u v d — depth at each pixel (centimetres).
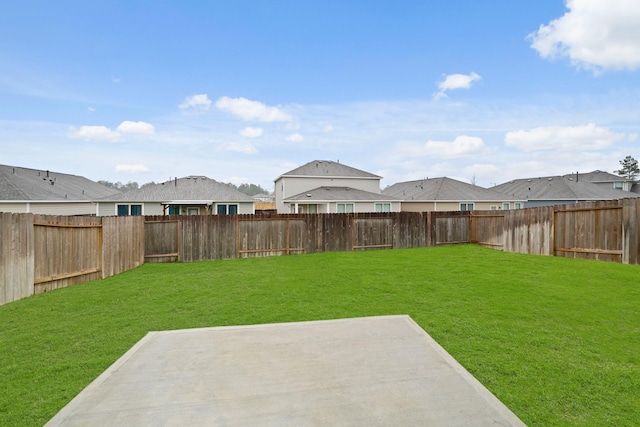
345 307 544
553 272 757
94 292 656
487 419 257
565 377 313
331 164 3069
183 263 1047
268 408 273
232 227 1152
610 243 849
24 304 572
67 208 2205
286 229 1222
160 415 265
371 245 1330
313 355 371
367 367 342
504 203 2605
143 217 1045
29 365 350
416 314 502
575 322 452
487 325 449
